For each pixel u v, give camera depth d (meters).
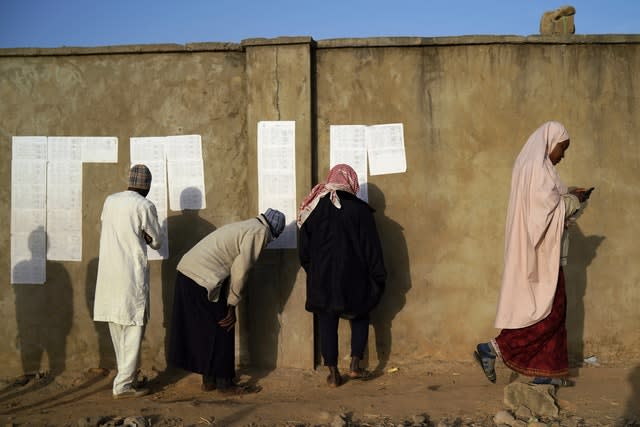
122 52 5.64
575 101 5.63
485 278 5.63
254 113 5.56
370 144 5.62
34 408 4.92
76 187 5.70
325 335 5.13
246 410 4.52
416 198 5.63
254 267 5.56
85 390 5.31
